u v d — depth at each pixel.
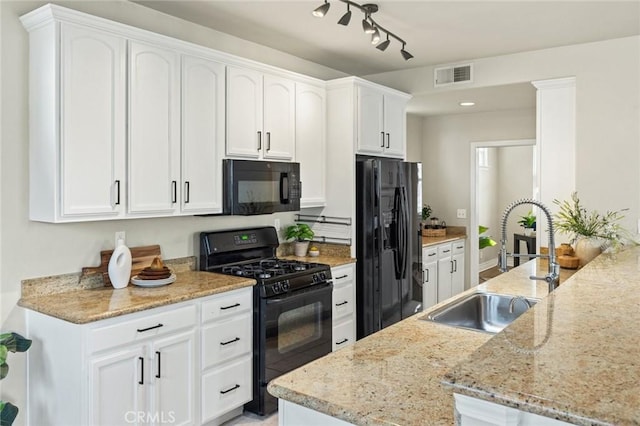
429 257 5.29
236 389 2.99
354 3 2.97
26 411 2.56
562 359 1.08
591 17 3.32
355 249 4.06
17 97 2.53
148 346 2.49
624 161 3.76
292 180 3.71
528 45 3.95
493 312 2.56
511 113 5.97
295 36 3.69
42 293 2.63
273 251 3.99
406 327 1.97
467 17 3.30
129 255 2.87
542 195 4.12
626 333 1.27
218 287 2.87
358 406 1.24
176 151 2.94
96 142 2.54
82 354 2.24
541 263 3.71
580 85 3.91
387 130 4.47
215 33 3.56
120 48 2.64
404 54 3.44
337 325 3.81
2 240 2.48
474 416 0.97
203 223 3.51
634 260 2.79
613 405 0.86
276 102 3.64
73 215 2.46
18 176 2.54
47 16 2.39
